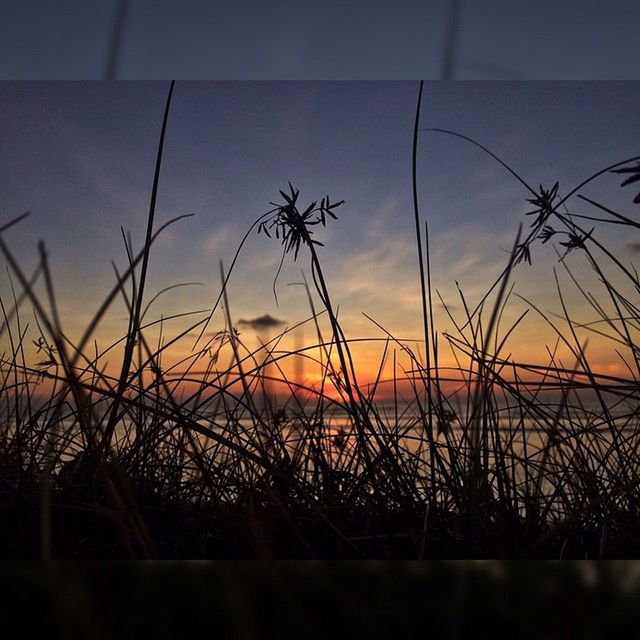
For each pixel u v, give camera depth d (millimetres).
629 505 460
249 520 401
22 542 398
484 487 465
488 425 509
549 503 473
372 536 421
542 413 479
